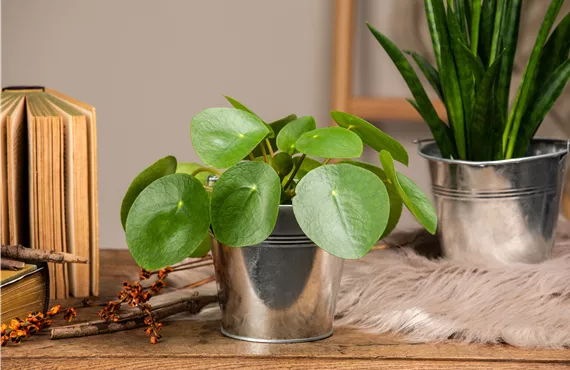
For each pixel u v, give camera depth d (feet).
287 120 4.11
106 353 3.81
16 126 4.28
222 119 3.79
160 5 7.16
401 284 4.22
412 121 6.96
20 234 4.34
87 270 4.36
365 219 3.66
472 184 4.38
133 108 7.31
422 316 4.01
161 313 4.09
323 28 7.10
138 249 3.75
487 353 3.84
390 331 4.03
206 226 3.75
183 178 3.79
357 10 6.82
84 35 7.22
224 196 3.76
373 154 7.06
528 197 4.38
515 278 4.20
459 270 4.26
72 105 4.49
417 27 6.82
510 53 4.60
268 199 3.73
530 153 4.79
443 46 4.48
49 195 4.27
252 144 3.73
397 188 3.75
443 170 4.44
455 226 4.45
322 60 7.14
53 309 4.04
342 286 4.24
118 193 7.43
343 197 3.68
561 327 3.97
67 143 4.31
